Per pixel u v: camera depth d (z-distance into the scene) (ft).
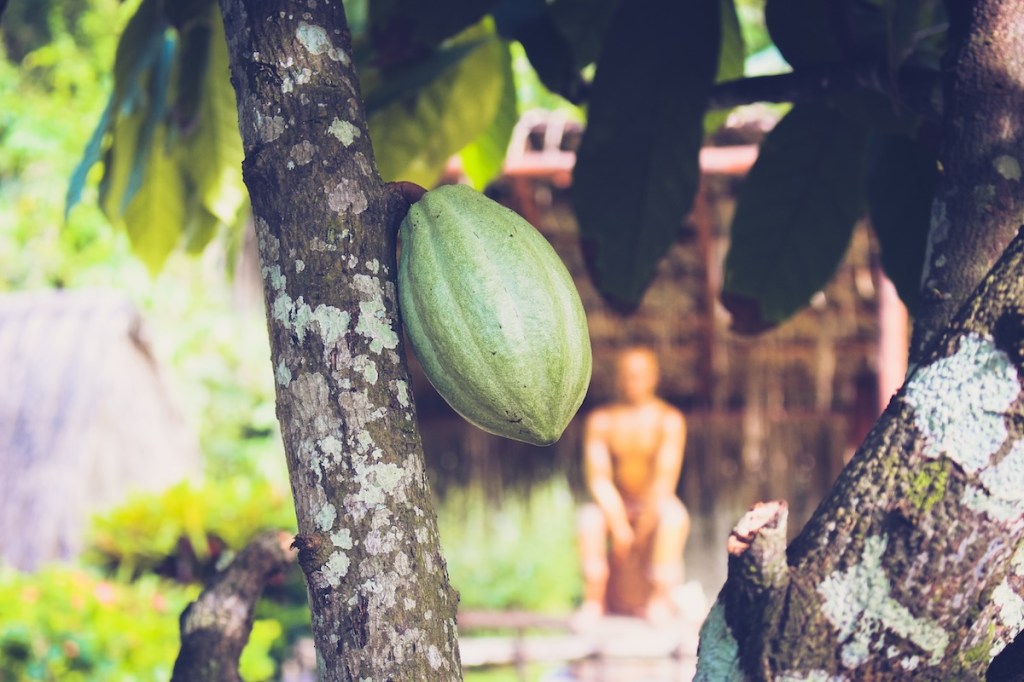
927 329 4.88
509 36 7.90
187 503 22.33
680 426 25.22
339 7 4.62
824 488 27.86
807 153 7.95
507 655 23.15
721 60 8.99
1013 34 4.99
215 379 40.81
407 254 4.63
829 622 4.09
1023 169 4.88
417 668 3.99
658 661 23.57
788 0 7.20
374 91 8.29
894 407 4.25
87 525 26.63
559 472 28.71
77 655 16.83
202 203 9.49
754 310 8.39
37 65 45.75
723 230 22.91
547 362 4.53
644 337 26.27
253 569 5.63
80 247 42.09
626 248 7.87
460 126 8.79
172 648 17.92
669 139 7.54
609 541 25.95
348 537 4.07
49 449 28.63
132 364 32.81
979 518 4.03
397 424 4.20
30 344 31.37
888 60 6.38
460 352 4.53
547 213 21.89
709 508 28.73
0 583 17.99
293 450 4.22
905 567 4.05
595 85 7.42
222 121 8.87
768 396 26.99
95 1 45.85
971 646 4.11
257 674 17.57
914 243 7.75
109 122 8.36
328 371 4.20
